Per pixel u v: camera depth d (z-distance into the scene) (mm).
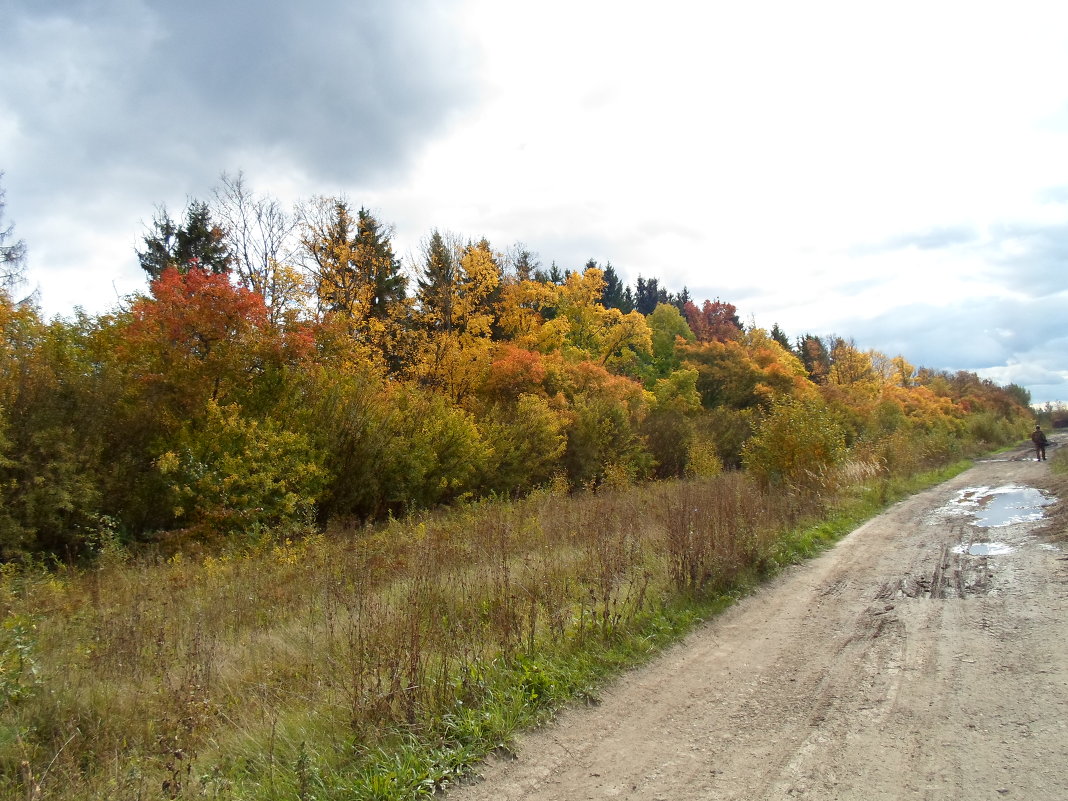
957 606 7484
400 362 27516
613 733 4809
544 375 27625
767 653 6355
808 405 18484
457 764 4379
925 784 3783
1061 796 3527
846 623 7184
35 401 12633
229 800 3998
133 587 9438
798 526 12633
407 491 17906
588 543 9688
